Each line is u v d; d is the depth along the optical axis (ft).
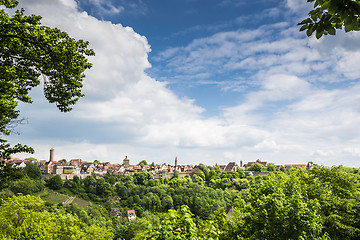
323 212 60.49
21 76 37.81
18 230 78.28
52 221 96.73
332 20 10.43
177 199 395.14
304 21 10.87
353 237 59.21
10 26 30.32
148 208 384.47
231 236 47.98
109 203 405.18
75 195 402.52
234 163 619.67
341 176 68.80
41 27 33.06
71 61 34.19
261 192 53.01
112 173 565.53
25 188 335.88
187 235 21.11
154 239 19.58
